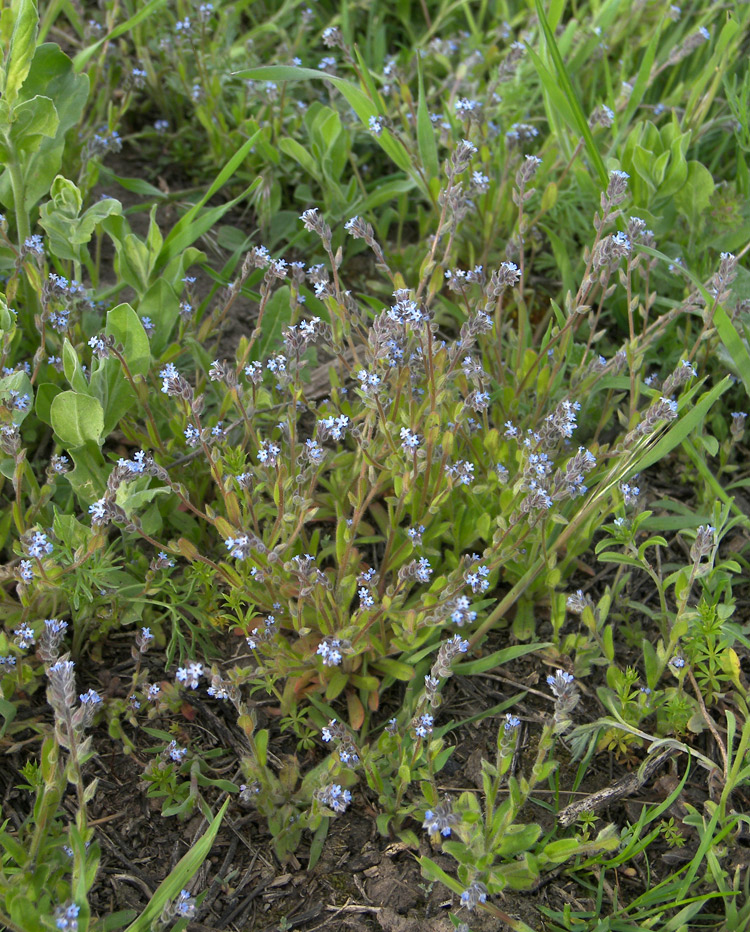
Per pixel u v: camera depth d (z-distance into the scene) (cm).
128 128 80
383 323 58
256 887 58
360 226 62
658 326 70
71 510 64
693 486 70
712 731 61
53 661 56
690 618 60
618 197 63
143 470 58
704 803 60
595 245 63
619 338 74
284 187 78
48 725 60
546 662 64
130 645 63
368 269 76
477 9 92
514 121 78
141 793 60
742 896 59
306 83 80
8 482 64
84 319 68
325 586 59
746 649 65
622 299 73
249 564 60
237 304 74
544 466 59
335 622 61
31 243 63
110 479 58
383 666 62
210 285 75
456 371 63
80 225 66
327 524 66
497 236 76
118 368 63
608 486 61
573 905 58
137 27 78
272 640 61
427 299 64
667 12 77
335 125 74
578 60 78
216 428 60
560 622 63
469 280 64
